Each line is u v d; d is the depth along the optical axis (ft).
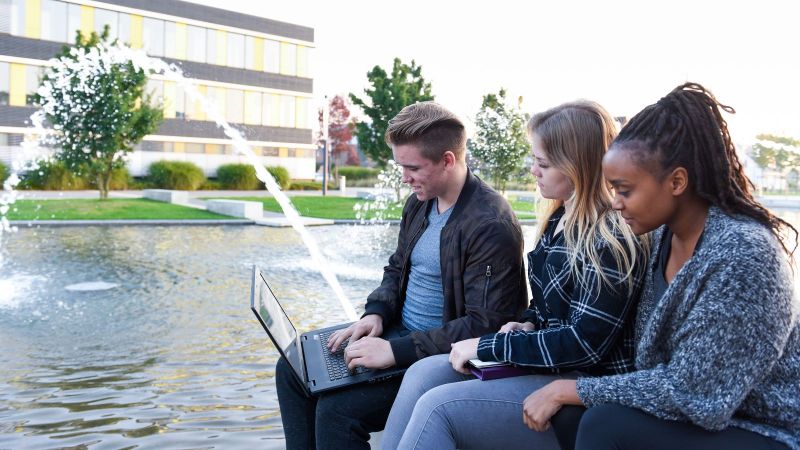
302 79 133.49
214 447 10.86
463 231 7.38
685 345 4.66
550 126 6.23
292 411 7.48
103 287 25.77
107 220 52.65
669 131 4.86
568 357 5.78
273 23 126.93
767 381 4.69
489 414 5.81
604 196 6.02
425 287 8.02
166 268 31.07
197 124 116.78
